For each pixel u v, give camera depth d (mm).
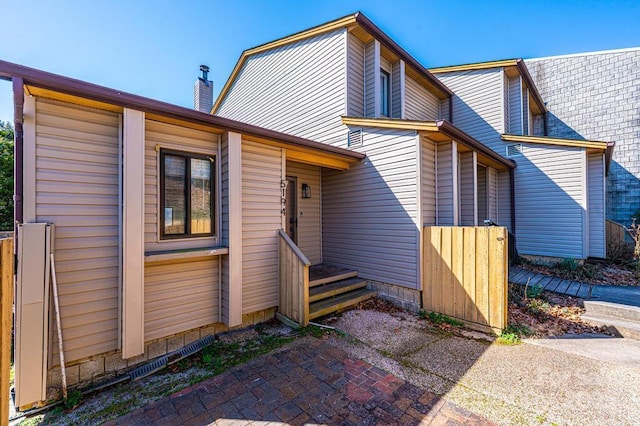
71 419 2566
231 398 2781
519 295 5477
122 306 3207
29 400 2592
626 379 2938
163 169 3736
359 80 6777
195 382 3076
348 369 3260
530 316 4707
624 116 10258
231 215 4137
